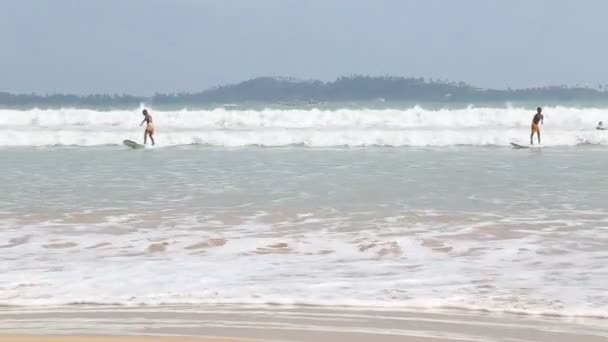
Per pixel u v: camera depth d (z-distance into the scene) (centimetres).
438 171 1786
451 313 619
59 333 559
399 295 679
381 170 1817
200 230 1029
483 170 1812
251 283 734
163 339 537
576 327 575
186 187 1506
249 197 1347
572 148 2595
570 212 1155
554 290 691
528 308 630
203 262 835
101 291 707
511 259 830
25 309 645
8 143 2889
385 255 862
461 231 1001
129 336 547
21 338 538
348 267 802
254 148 2656
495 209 1188
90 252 895
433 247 901
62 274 780
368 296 677
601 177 1652
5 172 1850
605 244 905
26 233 1019
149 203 1288
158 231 1027
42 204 1281
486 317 605
